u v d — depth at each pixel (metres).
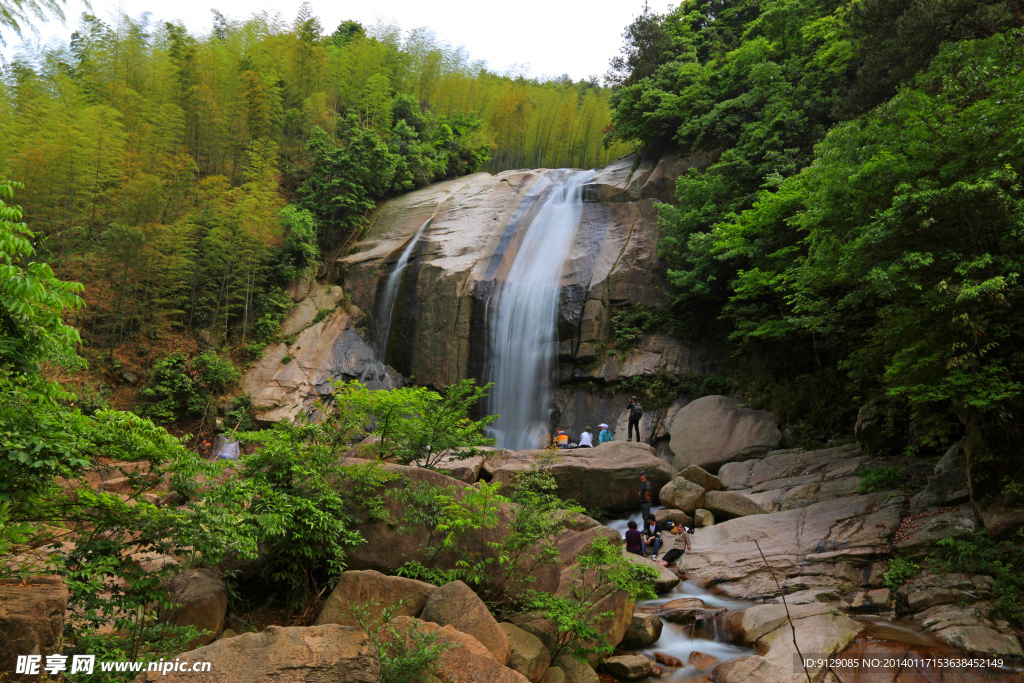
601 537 9.83
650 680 9.66
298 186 38.16
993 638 9.62
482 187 36.47
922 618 10.78
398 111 41.97
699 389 25.14
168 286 28.02
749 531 14.33
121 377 25.84
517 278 29.73
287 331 29.61
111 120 27.55
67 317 25.47
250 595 9.38
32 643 5.00
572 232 31.22
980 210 11.30
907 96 13.06
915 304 12.49
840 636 9.88
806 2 30.89
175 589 8.60
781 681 8.79
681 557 14.02
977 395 11.38
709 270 25.30
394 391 12.31
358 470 9.89
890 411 16.70
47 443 5.64
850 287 16.56
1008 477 11.76
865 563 12.31
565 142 47.53
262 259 30.91
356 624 8.11
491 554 9.89
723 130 29.09
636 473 17.89
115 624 6.68
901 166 12.28
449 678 6.72
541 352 27.45
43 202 25.73
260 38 43.88
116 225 25.05
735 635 10.70
